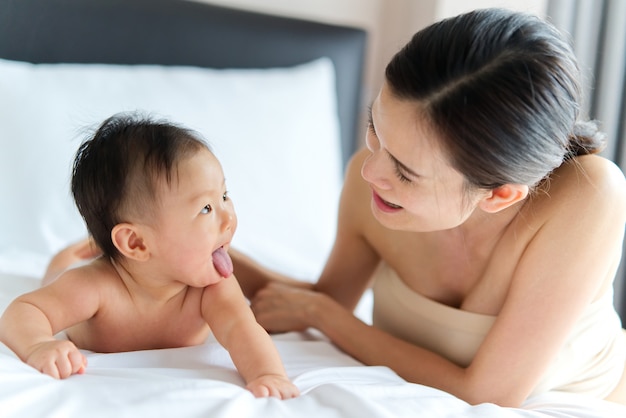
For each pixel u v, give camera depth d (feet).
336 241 4.61
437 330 3.88
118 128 3.35
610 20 5.84
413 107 3.06
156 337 3.57
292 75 7.06
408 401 3.07
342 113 7.76
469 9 7.26
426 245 3.93
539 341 3.48
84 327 3.51
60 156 5.63
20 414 2.54
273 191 6.45
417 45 3.15
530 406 3.62
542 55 3.06
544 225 3.56
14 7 5.98
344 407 2.90
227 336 3.33
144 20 6.61
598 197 3.49
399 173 3.22
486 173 3.09
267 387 2.99
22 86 5.70
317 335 4.31
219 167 3.38
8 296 4.14
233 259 4.73
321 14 8.04
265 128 6.60
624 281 5.65
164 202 3.21
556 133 3.12
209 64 6.97
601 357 3.94
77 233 5.59
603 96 5.86
